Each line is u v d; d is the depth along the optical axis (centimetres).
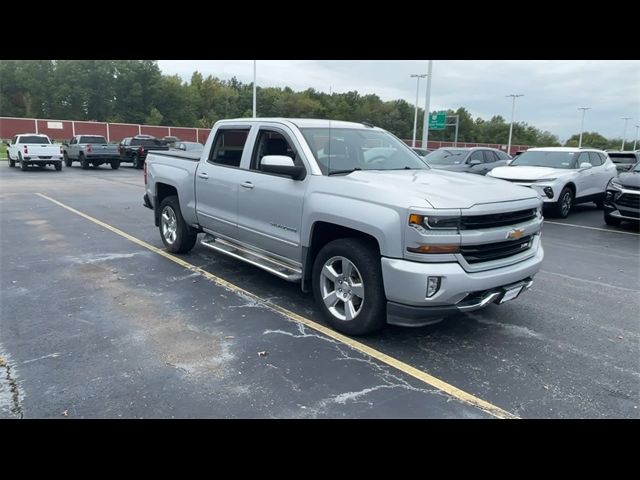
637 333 467
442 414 321
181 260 684
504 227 408
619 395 349
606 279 663
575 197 1258
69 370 364
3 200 1266
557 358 407
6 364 372
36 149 2309
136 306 501
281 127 507
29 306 495
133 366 372
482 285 384
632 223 1170
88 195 1412
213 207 600
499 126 9862
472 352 414
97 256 699
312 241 459
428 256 371
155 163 731
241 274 621
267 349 407
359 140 523
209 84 9219
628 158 1923
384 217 383
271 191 497
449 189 410
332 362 387
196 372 365
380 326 422
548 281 648
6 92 7300
